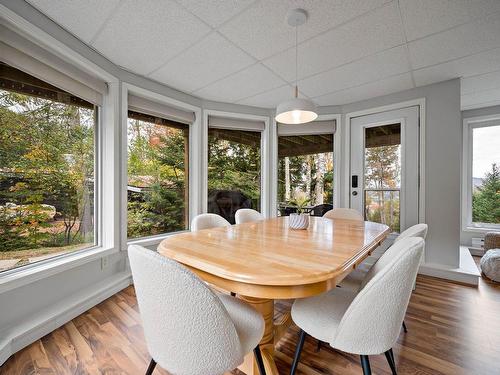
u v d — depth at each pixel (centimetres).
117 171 228
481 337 152
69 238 196
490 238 305
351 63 225
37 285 164
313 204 355
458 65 228
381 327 84
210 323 70
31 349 140
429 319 173
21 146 162
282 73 245
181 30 179
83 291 194
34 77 169
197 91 292
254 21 169
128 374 122
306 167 359
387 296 82
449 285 234
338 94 298
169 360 76
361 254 114
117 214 228
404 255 82
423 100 273
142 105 257
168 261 69
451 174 258
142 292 76
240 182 358
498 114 333
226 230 170
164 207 290
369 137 317
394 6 154
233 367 77
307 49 203
